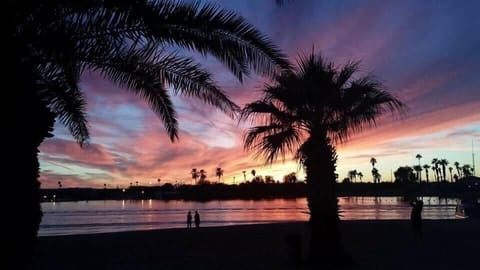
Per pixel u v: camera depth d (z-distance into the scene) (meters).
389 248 20.39
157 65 8.65
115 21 7.49
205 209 127.62
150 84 8.80
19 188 6.41
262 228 32.53
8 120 6.32
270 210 115.25
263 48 8.18
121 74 8.39
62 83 8.77
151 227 53.44
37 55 7.19
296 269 15.05
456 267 15.46
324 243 15.39
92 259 18.30
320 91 15.00
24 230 6.49
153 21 7.58
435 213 77.62
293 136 15.54
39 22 7.01
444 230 28.69
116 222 67.94
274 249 20.69
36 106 6.73
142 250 21.08
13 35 6.50
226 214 91.38
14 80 6.40
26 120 6.51
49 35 7.04
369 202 181.25
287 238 16.03
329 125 15.46
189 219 38.12
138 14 7.47
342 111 15.19
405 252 19.08
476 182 168.62
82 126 12.26
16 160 6.39
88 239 26.31
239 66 8.38
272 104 15.51
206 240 24.86
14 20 6.52
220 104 9.12
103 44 7.65
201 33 7.88
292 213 95.00
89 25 7.43
